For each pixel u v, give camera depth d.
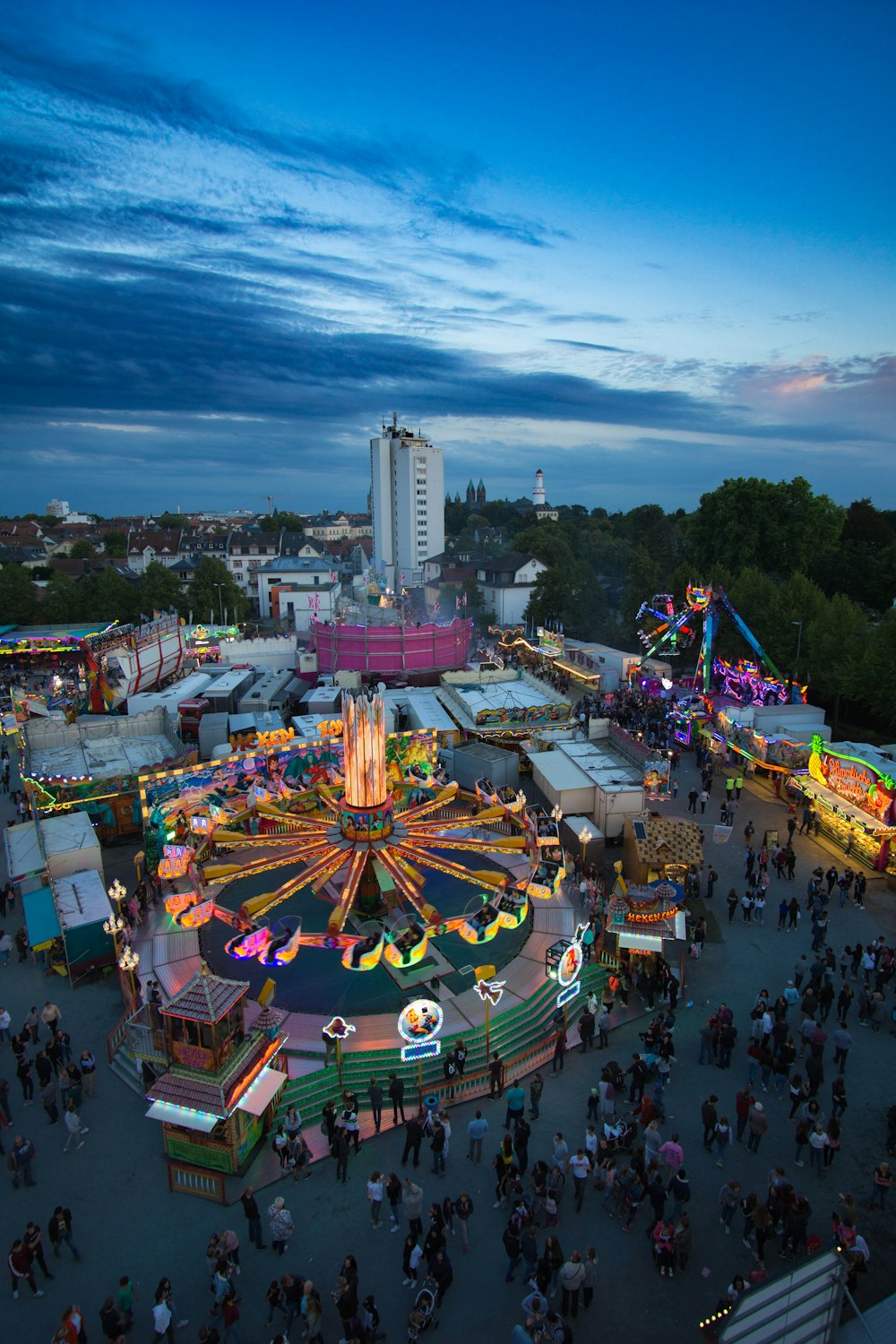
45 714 45.59
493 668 57.34
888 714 46.50
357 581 116.31
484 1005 23.92
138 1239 16.80
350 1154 18.97
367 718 23.97
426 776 33.00
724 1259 16.09
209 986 17.97
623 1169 17.78
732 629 62.84
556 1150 17.31
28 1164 18.05
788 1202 15.93
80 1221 17.27
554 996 24.62
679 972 25.91
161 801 31.53
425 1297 14.41
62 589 93.00
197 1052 18.06
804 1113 20.12
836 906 30.19
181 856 24.83
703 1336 13.25
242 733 42.88
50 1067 20.30
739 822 38.62
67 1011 24.56
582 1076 21.58
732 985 25.47
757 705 47.06
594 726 43.97
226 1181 18.12
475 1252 16.34
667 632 58.47
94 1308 15.22
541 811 36.09
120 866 34.38
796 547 74.69
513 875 32.25
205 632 75.00
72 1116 19.19
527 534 119.50
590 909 28.73
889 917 29.42
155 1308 13.95
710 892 31.23
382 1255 16.28
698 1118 19.97
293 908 30.58
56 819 32.22
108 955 26.25
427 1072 21.61
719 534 76.94
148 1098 19.11
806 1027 20.86
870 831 32.94
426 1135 19.03
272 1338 14.49
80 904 26.94
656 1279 15.66
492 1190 17.91
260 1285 15.59
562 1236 16.67
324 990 25.12
